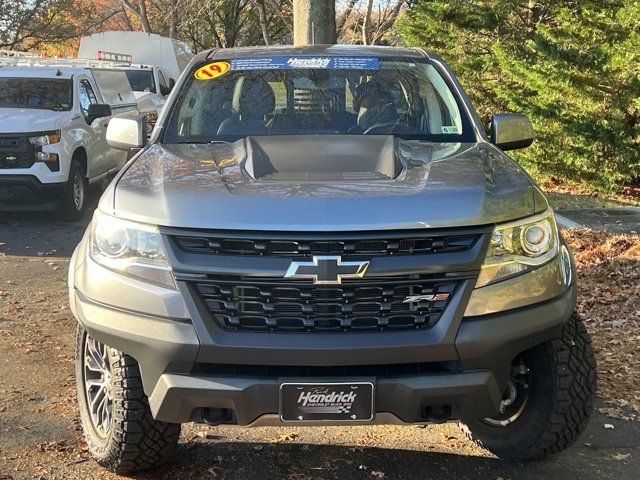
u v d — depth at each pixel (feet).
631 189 44.24
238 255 9.89
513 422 12.18
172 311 9.98
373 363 9.83
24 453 12.57
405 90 15.17
